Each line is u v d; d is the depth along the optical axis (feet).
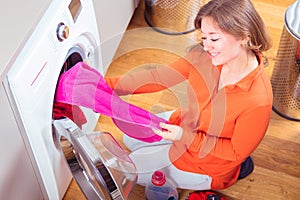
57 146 4.67
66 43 4.30
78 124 4.74
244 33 4.25
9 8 3.60
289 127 6.16
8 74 3.60
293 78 5.89
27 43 3.78
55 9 4.07
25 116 3.92
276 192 5.57
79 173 4.69
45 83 4.03
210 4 4.30
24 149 4.26
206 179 5.30
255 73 4.55
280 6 7.49
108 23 5.99
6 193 4.17
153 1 6.97
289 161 5.82
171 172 5.31
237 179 5.64
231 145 4.95
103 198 4.57
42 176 4.75
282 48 5.82
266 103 4.63
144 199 5.45
